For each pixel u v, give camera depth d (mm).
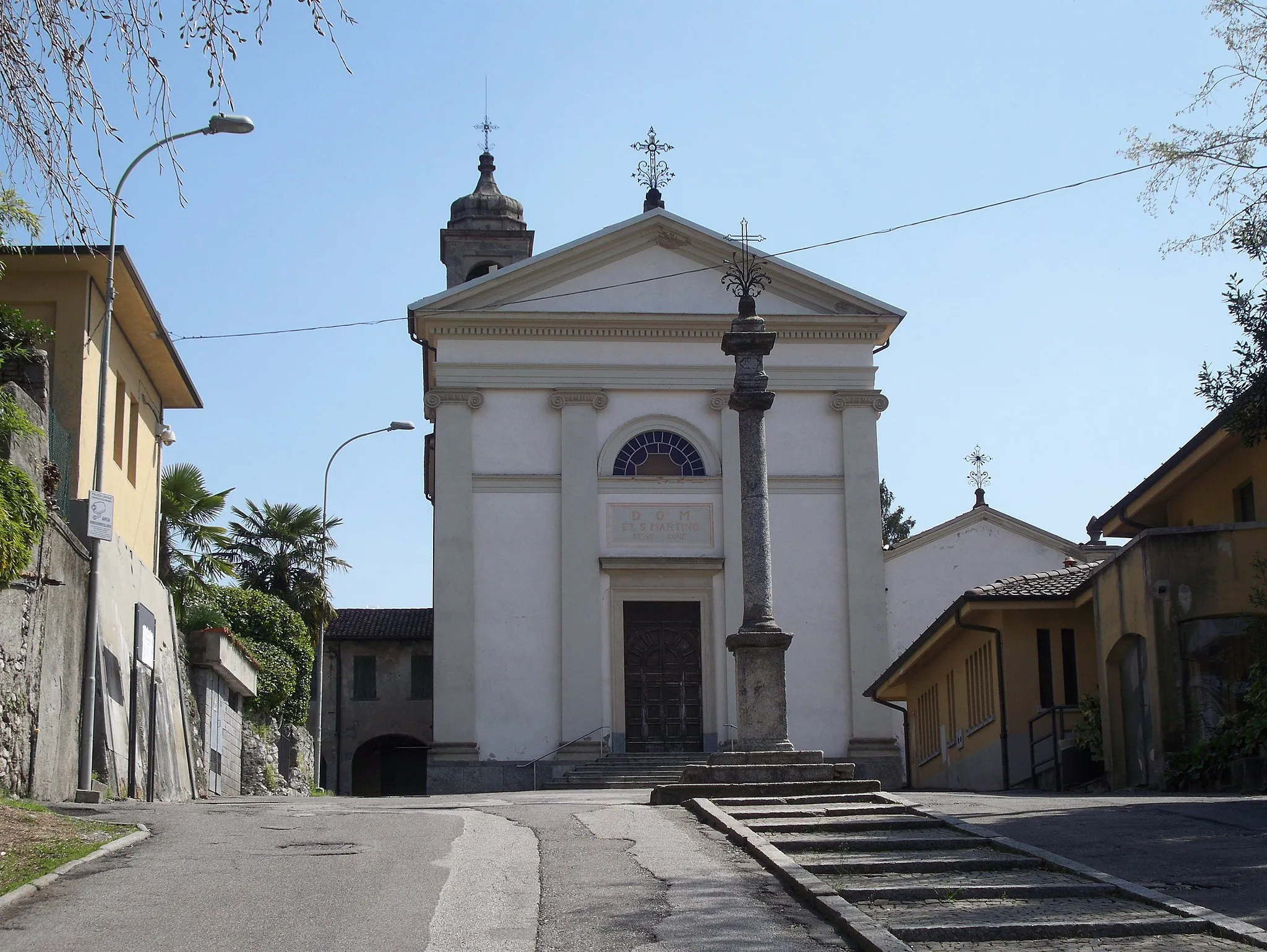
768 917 9797
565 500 34688
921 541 37125
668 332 35500
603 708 34000
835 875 11273
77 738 19375
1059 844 12680
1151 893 10266
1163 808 15125
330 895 10555
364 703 53375
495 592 34344
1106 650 23344
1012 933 9188
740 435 19250
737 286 20062
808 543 35188
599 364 35406
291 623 41125
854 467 35438
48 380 19750
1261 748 18562
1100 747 24031
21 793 16906
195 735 28469
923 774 33906
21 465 17641
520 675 33969
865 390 35750
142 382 28531
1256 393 16906
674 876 11273
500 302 35469
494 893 10625
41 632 17875
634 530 34906
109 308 21406
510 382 35219
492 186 51250
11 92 10219
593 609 34250
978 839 12633
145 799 23141
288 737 40750
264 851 12680
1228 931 9133
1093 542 37688
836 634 34781
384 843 13188
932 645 30094
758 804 15664
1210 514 25500
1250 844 12453
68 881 11117
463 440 34875
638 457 35438
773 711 18031
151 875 11375
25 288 23516
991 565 37094
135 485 27938
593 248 35719
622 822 14602
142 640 23859
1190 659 20719
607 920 9688
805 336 35875
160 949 8898
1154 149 17109
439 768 33219
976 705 28516
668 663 34875
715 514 35125
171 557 37594
